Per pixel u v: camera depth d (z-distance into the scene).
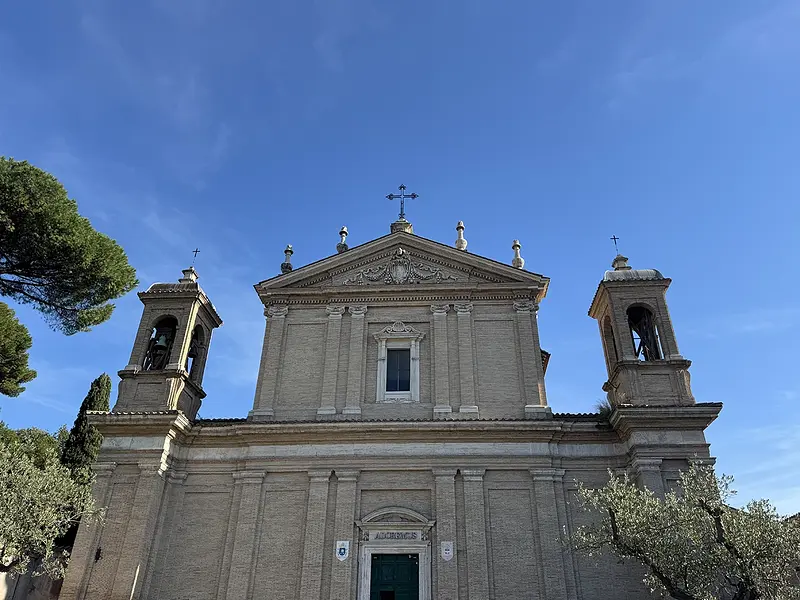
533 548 21.27
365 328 26.16
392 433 23.17
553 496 21.95
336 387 24.88
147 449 22.92
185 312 26.23
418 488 22.48
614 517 16.84
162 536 22.36
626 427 22.16
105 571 20.95
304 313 26.80
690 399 22.73
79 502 20.72
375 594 21.03
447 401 24.12
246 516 22.23
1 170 22.98
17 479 19.17
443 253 27.28
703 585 15.52
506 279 26.67
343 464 22.89
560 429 22.89
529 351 25.02
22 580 25.25
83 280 25.22
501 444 22.94
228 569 21.58
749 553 14.88
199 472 23.61
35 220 23.34
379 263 27.62
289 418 24.48
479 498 22.00
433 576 20.97
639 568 20.59
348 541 21.53
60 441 42.31
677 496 20.81
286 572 21.36
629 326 24.55
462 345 25.30
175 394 24.44
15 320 28.48
